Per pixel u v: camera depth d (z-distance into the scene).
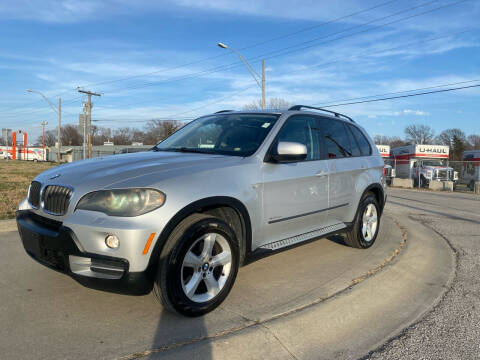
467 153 28.91
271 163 3.64
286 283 3.82
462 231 7.06
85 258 2.70
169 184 2.81
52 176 3.15
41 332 2.70
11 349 2.47
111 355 2.43
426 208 10.89
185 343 2.60
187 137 4.33
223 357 2.46
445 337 2.88
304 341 2.72
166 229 2.69
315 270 4.27
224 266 3.15
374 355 2.60
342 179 4.63
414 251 5.28
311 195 4.09
